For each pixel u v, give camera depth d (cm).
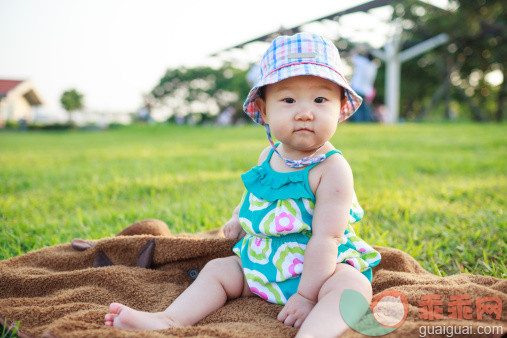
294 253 167
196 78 4622
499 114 2775
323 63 169
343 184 165
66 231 298
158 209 354
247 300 169
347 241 174
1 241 274
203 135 1520
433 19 1797
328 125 167
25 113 3969
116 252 211
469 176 499
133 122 4319
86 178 547
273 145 186
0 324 149
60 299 169
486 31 1891
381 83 2886
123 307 143
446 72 2662
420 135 1070
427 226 293
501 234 263
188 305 156
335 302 139
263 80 175
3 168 677
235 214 216
